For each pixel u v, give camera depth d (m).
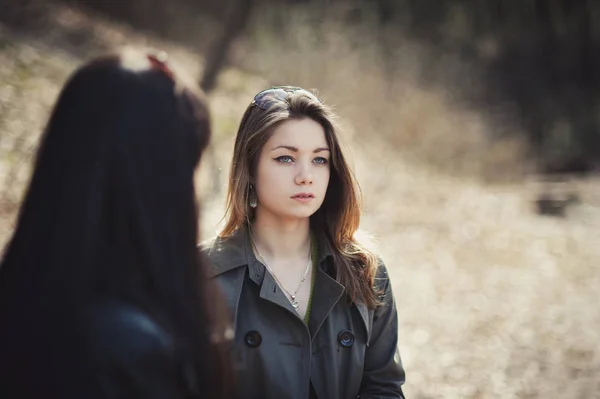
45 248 1.76
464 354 8.45
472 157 26.47
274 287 3.07
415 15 36.22
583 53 37.56
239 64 28.17
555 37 37.84
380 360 3.38
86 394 1.70
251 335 3.03
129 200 1.82
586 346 8.78
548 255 13.87
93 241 1.78
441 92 31.33
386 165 22.14
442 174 24.11
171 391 1.80
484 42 36.62
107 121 1.82
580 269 12.93
